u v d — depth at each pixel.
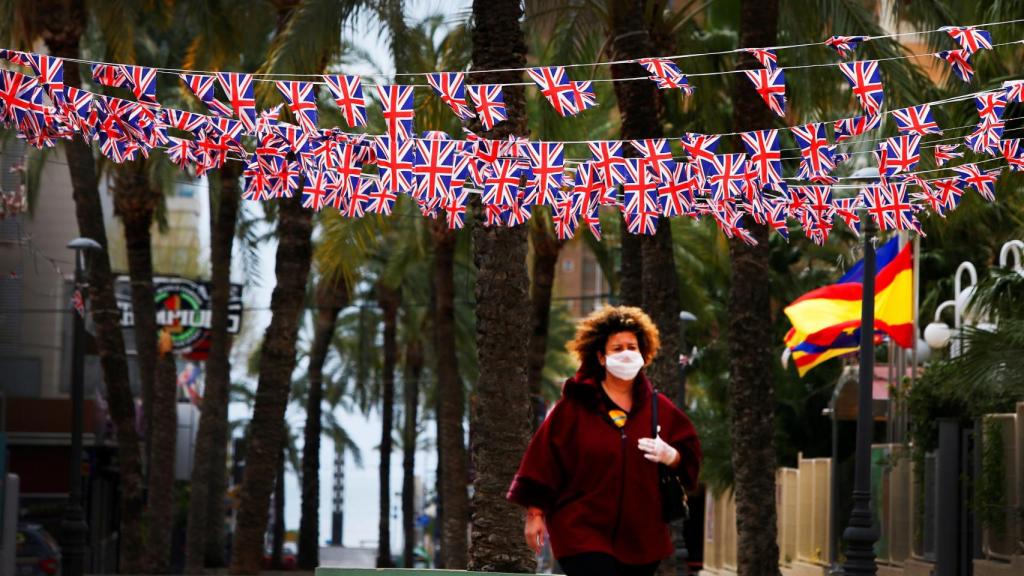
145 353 68.44
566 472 14.22
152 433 67.38
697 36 51.28
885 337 53.69
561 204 21.83
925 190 22.80
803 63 43.38
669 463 14.01
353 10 41.94
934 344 44.50
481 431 28.44
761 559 37.38
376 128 58.62
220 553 75.75
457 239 75.38
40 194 84.62
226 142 20.95
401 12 42.88
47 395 84.31
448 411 74.44
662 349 39.25
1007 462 37.38
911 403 42.66
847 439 70.69
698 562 97.50
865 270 35.34
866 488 34.66
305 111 20.88
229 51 54.19
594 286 174.12
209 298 78.44
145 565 64.81
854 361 57.28
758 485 37.50
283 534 114.19
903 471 47.81
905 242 47.97
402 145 21.16
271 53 40.28
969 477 41.00
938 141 38.97
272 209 84.06
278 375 52.69
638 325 14.39
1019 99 21.47
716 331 80.88
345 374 139.38
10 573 43.31
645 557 14.07
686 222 70.56
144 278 67.56
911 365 51.81
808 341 48.75
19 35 50.31
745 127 37.06
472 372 107.56
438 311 75.19
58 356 84.94
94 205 60.00
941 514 41.22
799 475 63.72
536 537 14.25
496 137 28.95
